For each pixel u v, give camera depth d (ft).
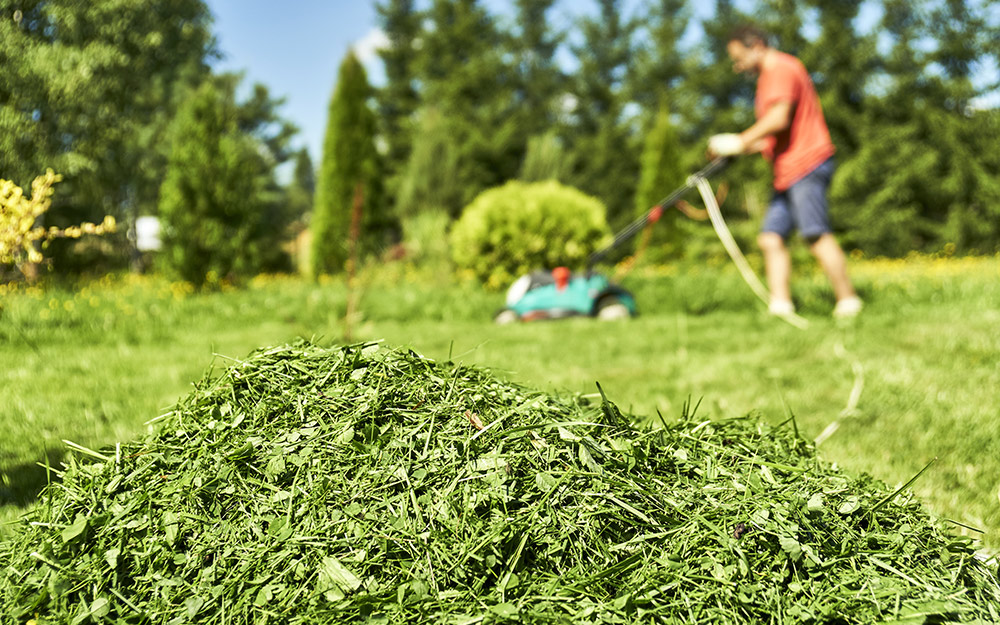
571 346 14.34
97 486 4.94
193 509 4.63
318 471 4.75
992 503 6.27
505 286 28.63
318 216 37.81
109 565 4.39
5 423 8.48
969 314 16.92
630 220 90.43
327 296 24.11
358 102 38.40
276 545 4.39
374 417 5.11
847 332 14.85
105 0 45.42
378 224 39.60
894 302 20.07
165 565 4.39
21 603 4.25
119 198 62.44
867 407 9.19
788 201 17.40
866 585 4.23
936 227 68.59
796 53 77.05
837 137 73.31
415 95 103.45
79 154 43.86
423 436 4.99
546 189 30.14
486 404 5.40
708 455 5.54
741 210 75.56
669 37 96.94
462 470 4.73
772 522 4.56
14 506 5.96
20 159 34.53
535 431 5.06
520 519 4.46
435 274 30.40
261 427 5.13
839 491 5.10
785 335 14.94
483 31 102.27
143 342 16.25
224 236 28.22
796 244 35.04
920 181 68.23
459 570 4.21
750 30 16.92
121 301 22.71
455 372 5.72
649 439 5.44
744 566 4.24
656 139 45.68
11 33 39.63
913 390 9.91
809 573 4.34
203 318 20.74
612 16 102.47
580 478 4.75
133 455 5.13
